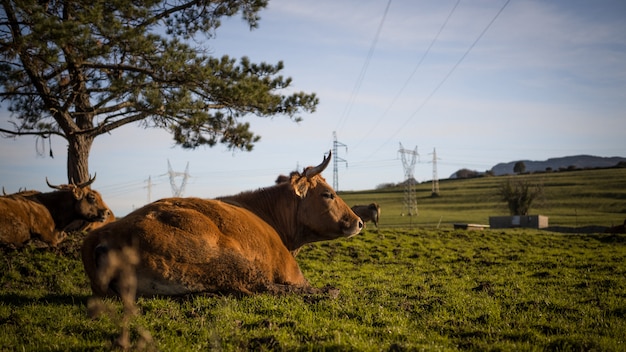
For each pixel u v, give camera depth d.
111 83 19.44
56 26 17.67
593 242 27.00
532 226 57.66
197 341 5.99
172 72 20.41
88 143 22.53
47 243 16.42
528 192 84.19
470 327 7.20
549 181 133.25
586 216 82.00
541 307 8.95
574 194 111.38
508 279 13.91
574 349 6.23
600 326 7.62
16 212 15.70
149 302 7.08
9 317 6.98
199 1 23.20
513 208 81.50
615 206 94.19
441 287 11.92
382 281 13.37
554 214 87.50
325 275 14.75
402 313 7.98
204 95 22.23
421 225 65.44
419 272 15.88
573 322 7.78
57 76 21.06
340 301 8.12
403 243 23.27
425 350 5.75
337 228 10.30
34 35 17.61
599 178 131.62
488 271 16.03
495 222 59.91
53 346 5.69
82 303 8.28
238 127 22.66
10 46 18.94
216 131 22.70
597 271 15.63
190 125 21.27
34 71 20.05
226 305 7.05
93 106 21.70
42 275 12.55
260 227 8.61
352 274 15.05
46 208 17.12
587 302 9.96
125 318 6.23
